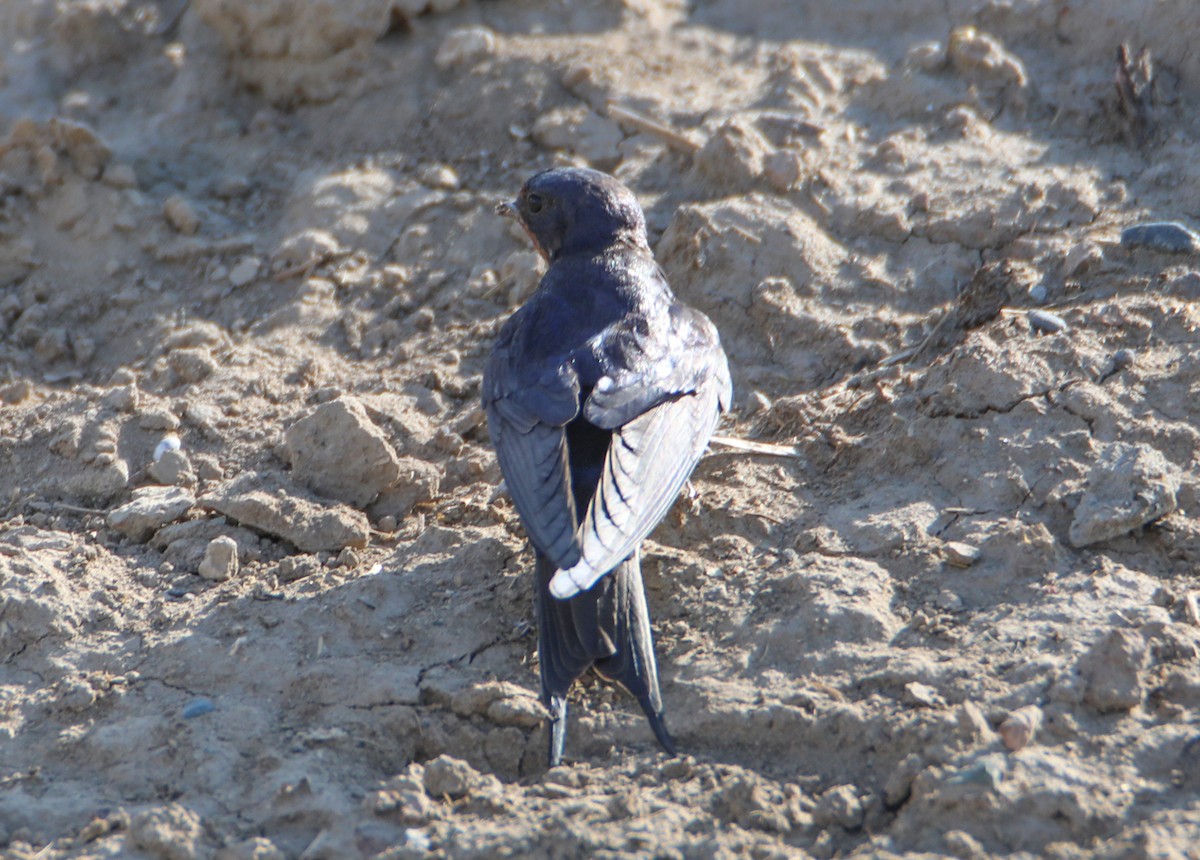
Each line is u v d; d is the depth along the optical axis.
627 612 8.12
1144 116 13.10
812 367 11.45
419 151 14.45
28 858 7.50
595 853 7.09
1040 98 13.83
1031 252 11.74
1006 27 14.67
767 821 7.32
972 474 9.60
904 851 7.02
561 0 15.76
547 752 8.17
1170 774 7.23
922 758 7.43
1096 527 8.87
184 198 14.30
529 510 8.30
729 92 14.52
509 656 8.87
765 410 11.04
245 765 8.05
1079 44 14.22
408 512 10.67
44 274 13.80
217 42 15.65
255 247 13.74
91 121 15.33
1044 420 9.78
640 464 8.51
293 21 14.99
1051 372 10.09
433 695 8.50
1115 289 11.09
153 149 14.95
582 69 14.62
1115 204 12.27
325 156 14.70
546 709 8.16
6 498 11.12
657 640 8.82
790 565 9.17
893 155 13.13
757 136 13.27
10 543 10.39
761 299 11.89
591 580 7.57
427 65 15.13
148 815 7.53
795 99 14.09
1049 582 8.66
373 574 9.62
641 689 7.89
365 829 7.48
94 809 7.84
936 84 13.98
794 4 15.88
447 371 11.95
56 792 8.03
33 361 12.98
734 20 15.92
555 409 8.95
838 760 7.70
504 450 8.93
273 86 15.36
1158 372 9.96
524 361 9.54
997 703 7.71
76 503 10.98
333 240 13.46
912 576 8.90
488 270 12.93
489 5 15.80
